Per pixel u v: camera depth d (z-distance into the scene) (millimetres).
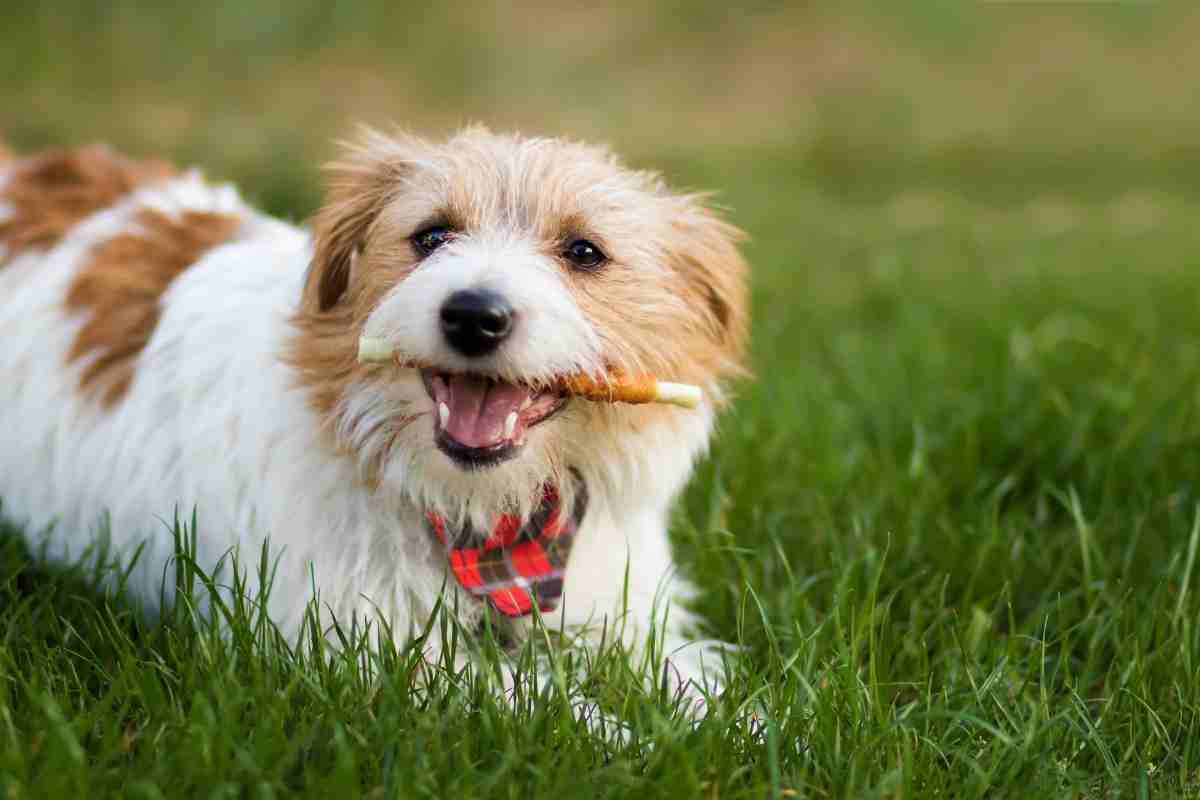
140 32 17953
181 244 4637
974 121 18781
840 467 5160
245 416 3865
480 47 19703
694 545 4664
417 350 3389
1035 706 3410
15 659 3465
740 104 19297
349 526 3768
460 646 3857
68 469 4449
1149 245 11180
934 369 6566
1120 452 5211
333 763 3033
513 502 3785
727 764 3141
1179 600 3855
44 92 16062
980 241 11422
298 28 18797
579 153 3986
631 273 3779
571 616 4039
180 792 2846
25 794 2752
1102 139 18016
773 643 3561
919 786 3172
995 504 4695
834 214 13234
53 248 4828
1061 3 23547
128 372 4344
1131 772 3355
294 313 3906
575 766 3066
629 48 20594
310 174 10227
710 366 4035
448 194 3787
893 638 3936
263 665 3367
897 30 21781
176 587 3664
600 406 3762
